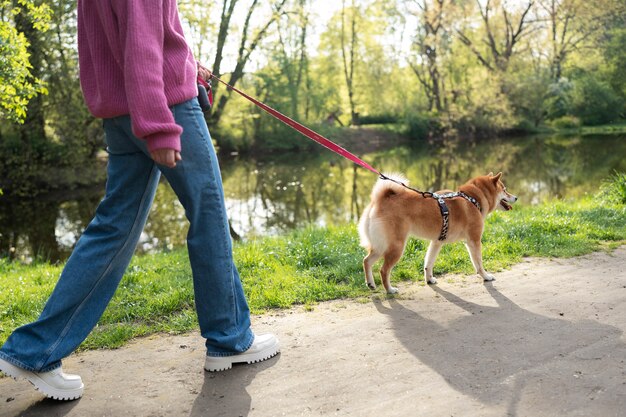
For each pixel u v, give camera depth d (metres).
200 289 2.77
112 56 2.47
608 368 2.69
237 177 22.39
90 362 3.13
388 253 4.32
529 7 39.94
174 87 2.48
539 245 5.53
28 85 8.23
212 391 2.66
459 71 42.41
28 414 2.50
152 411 2.50
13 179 19.00
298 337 3.35
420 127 39.41
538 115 40.25
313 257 5.32
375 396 2.53
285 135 33.81
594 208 7.36
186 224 13.56
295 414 2.41
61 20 18.38
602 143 28.94
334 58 42.66
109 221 2.59
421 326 3.46
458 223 4.53
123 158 2.61
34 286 5.18
